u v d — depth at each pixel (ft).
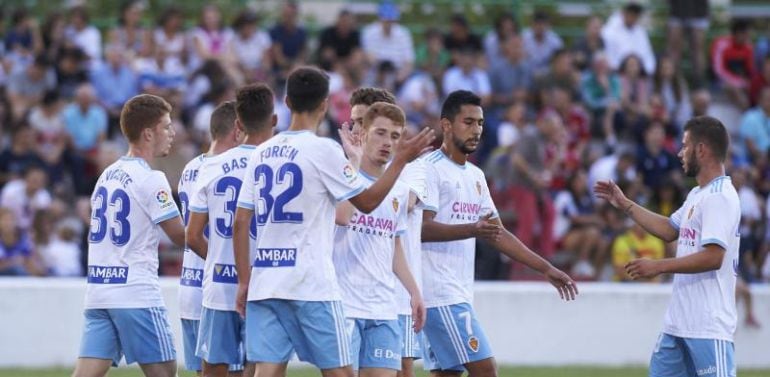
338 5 235.61
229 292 89.86
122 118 89.97
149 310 88.12
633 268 86.58
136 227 87.97
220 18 209.87
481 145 189.16
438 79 199.31
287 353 77.77
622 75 201.36
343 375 77.30
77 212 171.94
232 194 89.76
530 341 146.10
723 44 220.64
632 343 147.43
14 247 159.33
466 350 92.07
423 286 92.63
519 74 202.59
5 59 192.85
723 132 88.02
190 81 189.88
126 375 127.85
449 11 225.97
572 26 227.61
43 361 139.33
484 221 89.71
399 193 86.58
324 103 79.20
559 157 180.96
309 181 77.05
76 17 203.31
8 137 182.19
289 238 77.05
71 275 160.35
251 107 90.02
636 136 190.29
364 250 85.40
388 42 205.87
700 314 87.04
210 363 90.53
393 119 84.23
